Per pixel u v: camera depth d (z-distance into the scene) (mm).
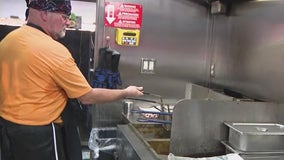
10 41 1319
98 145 2236
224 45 2422
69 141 1402
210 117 1579
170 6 2354
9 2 2652
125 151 1741
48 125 1323
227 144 1551
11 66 1300
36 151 1306
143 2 2289
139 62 2348
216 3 2332
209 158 1377
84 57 2203
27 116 1286
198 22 2426
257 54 2062
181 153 1557
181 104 1533
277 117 1661
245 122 1626
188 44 2434
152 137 1958
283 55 1832
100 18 2230
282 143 1491
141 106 2342
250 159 1454
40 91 1284
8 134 1308
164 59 2400
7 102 1311
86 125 2227
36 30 1311
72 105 1409
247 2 2164
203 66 2479
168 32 2377
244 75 2195
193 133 1563
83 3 2770
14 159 1337
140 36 2320
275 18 1902
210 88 2385
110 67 2168
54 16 1313
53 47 1286
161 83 2416
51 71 1273
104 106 2287
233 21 2318
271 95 1926
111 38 2268
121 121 2295
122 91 1438
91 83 2170
